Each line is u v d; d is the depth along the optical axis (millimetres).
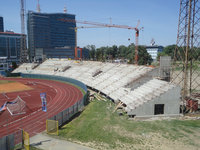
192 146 21109
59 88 64500
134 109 31219
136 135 24141
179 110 32781
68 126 27594
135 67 57656
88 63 88438
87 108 37531
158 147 20906
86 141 22344
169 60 41250
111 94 46625
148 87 39062
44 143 21781
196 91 43688
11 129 28016
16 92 58375
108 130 25812
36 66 112875
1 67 130750
